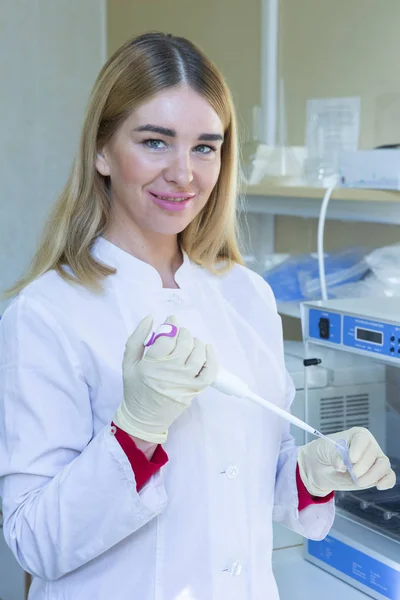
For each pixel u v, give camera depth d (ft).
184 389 3.23
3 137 10.64
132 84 3.62
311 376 5.82
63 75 10.85
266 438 4.05
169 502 3.71
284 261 7.75
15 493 3.56
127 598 3.67
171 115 3.57
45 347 3.66
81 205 3.98
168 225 3.76
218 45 9.15
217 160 3.81
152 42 3.69
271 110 8.32
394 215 6.51
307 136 7.46
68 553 3.43
